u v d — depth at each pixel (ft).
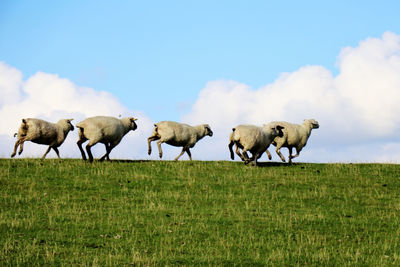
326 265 41.04
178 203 60.59
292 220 54.24
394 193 68.74
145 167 79.92
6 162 77.66
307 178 76.28
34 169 74.54
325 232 50.42
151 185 69.21
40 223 50.31
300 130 91.86
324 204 62.13
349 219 55.26
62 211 55.16
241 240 47.06
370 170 83.51
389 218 55.88
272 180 74.08
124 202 60.08
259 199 63.31
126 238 46.29
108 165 79.56
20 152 79.61
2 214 53.01
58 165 77.71
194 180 71.72
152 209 57.11
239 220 53.62
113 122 81.00
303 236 48.96
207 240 46.73
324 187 70.54
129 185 68.69
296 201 63.10
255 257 42.37
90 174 73.41
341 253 44.01
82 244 44.55
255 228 50.88
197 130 93.50
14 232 47.06
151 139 88.99
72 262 39.75
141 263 40.24
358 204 62.59
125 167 79.25
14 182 67.26
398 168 85.25
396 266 40.96
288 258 42.42
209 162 87.04
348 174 80.18
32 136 79.41
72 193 63.57
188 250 43.86
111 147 82.74
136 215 54.29
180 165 82.07
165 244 45.27
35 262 39.58
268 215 56.08
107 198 61.93
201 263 40.78
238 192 66.90
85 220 51.96
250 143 80.07
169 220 52.95
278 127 86.22
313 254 43.50
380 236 49.32
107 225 50.42
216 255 42.57
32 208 56.24
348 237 48.85
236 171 79.36
